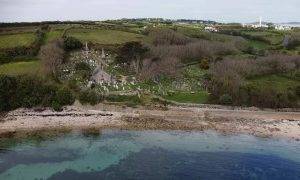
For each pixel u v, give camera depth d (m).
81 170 62.97
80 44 128.50
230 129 85.31
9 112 89.56
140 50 124.44
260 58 125.81
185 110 94.75
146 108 94.38
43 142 74.62
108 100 96.38
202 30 177.62
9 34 129.25
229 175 62.88
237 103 99.00
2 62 110.56
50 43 121.94
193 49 136.12
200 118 90.75
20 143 73.88
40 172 61.91
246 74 114.06
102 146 73.50
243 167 66.19
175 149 73.31
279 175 63.62
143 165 65.56
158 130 83.19
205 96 102.69
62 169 63.16
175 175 62.16
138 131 82.25
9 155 68.25
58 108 91.06
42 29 138.12
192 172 63.47
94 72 109.88
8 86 92.56
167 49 134.25
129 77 114.00
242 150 74.12
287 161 69.50
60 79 104.38
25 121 85.19
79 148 72.19
